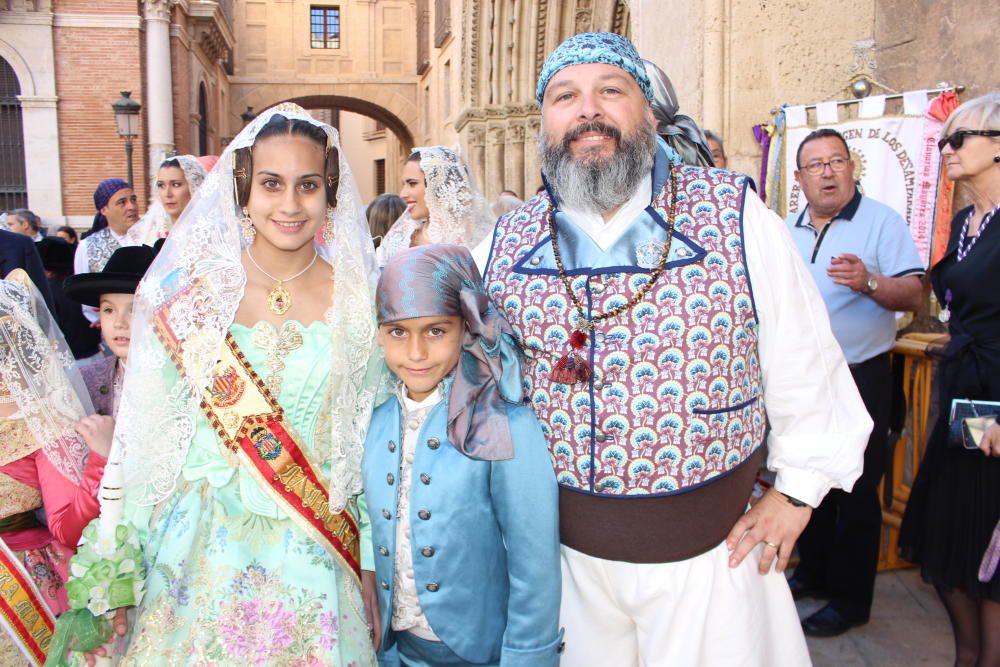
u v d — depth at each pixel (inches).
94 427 76.5
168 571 65.3
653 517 64.0
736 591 66.5
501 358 64.9
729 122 165.8
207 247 66.4
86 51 580.4
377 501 67.0
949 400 95.0
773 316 66.0
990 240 91.6
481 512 65.0
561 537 68.7
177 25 614.9
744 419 65.7
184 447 66.1
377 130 1194.0
